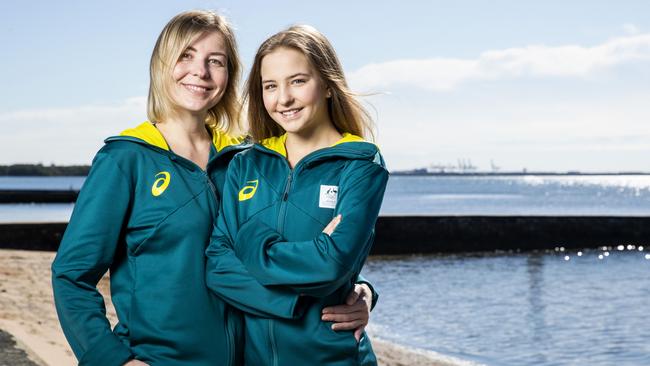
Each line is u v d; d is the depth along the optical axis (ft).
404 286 60.80
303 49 6.85
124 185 6.46
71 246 6.22
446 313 45.57
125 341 6.54
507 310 47.70
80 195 6.43
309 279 6.11
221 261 6.48
